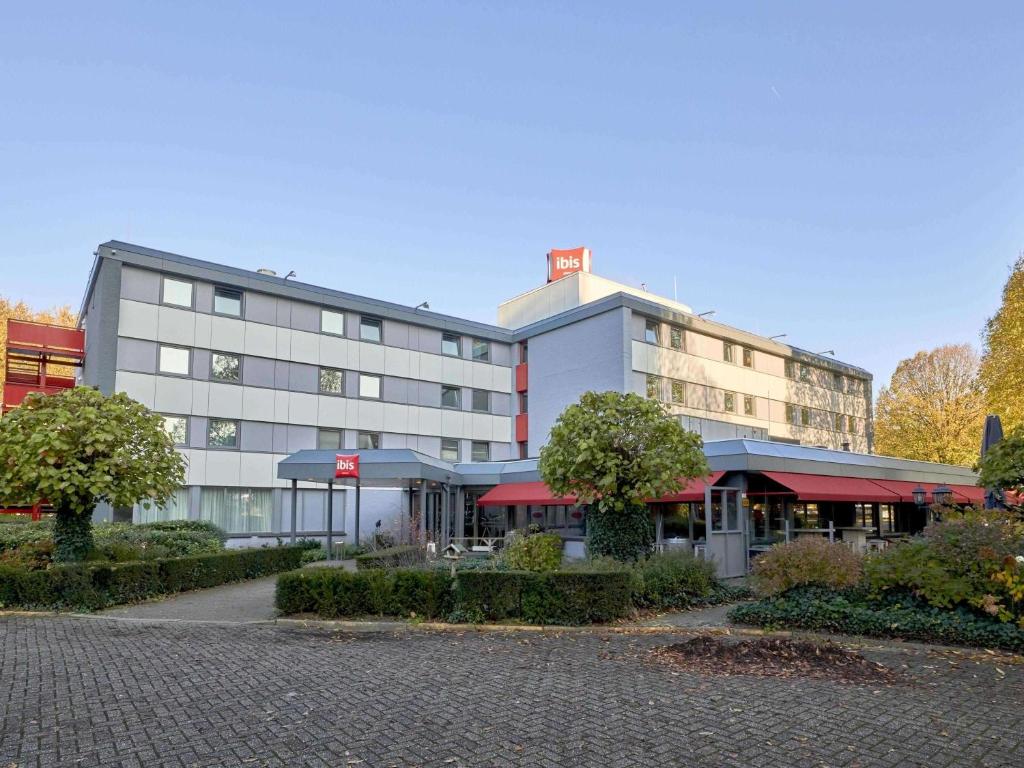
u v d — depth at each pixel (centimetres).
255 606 1488
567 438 1523
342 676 843
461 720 665
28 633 1149
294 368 3122
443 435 3622
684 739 614
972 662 940
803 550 1245
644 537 1534
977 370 4622
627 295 3400
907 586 1168
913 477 2867
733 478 2019
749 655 913
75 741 611
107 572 1464
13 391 2811
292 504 2645
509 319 4338
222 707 710
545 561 1409
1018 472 1759
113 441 1509
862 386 5362
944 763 568
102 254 2605
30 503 1493
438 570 1362
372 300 3388
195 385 2811
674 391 3628
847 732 634
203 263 2855
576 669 877
